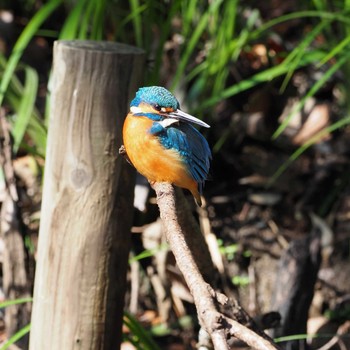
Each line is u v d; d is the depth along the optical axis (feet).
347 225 38.04
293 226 38.14
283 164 39.88
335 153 39.96
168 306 34.88
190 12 34.14
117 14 37.93
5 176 31.22
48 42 44.80
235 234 37.55
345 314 34.60
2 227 31.65
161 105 22.41
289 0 45.34
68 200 24.00
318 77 41.11
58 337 24.86
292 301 30.01
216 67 34.65
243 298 35.88
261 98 40.75
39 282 24.94
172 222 18.71
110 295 24.89
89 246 24.20
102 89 23.27
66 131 23.65
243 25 41.39
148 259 35.78
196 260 25.20
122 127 23.62
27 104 33.27
